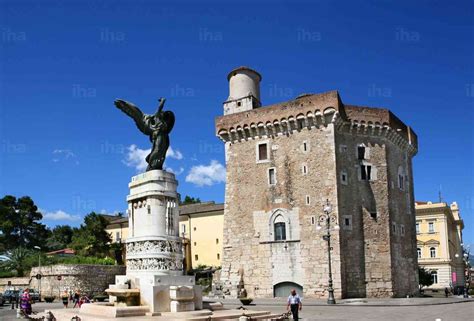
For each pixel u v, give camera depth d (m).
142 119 26.55
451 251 105.50
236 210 56.72
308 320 27.23
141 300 22.77
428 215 99.00
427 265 97.56
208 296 56.91
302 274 51.19
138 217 24.83
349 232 50.94
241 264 55.19
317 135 52.72
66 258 72.06
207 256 78.62
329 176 51.22
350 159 52.97
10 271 72.75
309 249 51.16
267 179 55.22
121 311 21.25
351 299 47.47
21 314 34.09
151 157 25.66
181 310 22.36
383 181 54.06
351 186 52.34
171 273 23.70
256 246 54.53
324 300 46.88
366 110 54.16
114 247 81.31
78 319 21.31
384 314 30.97
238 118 57.75
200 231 80.25
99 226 83.81
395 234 54.38
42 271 63.06
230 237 56.53
